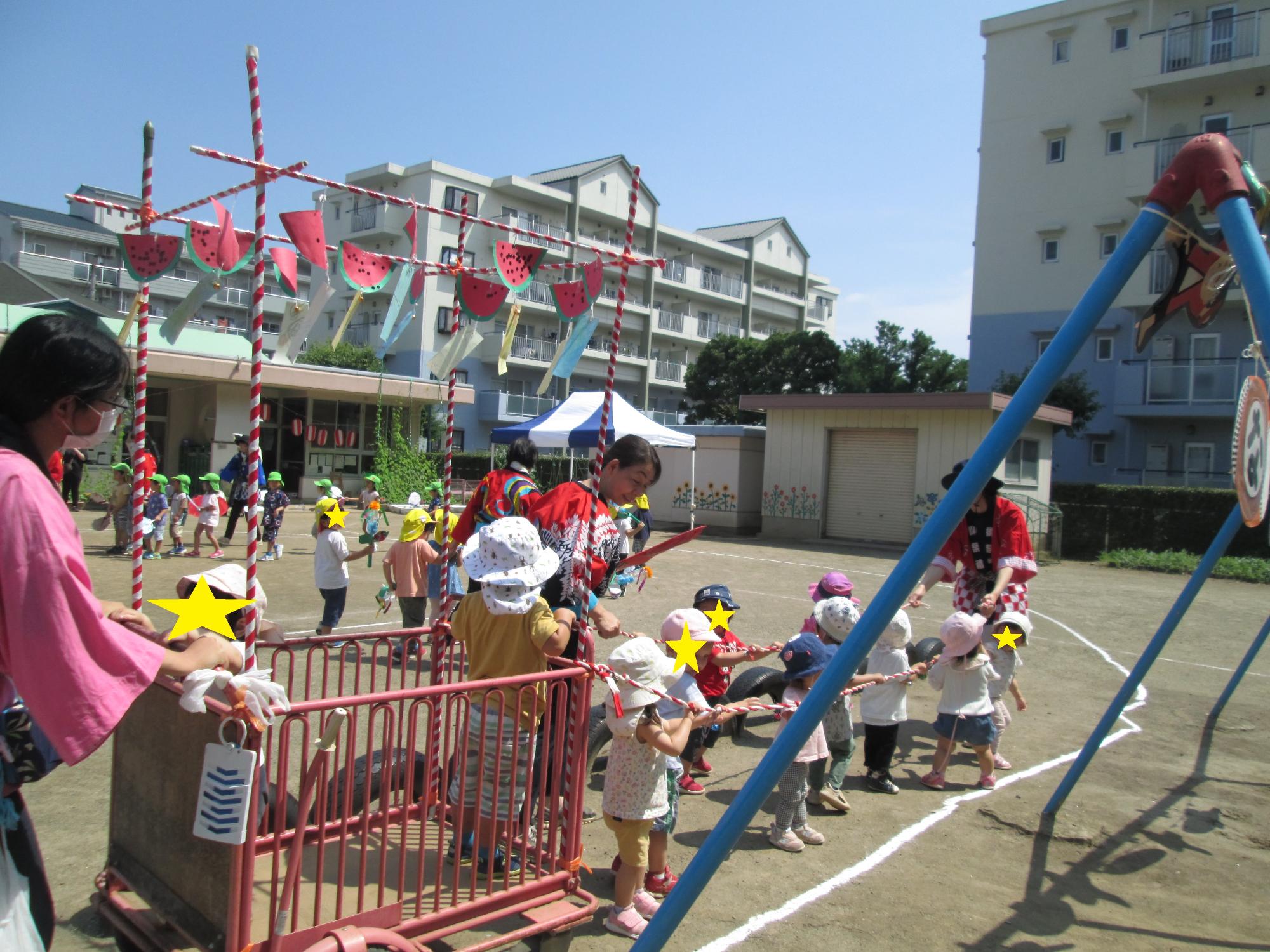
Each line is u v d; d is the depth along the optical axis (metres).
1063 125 28.25
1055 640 10.17
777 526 22.06
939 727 5.29
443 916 2.86
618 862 3.90
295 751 4.85
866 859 4.25
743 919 3.62
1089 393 25.09
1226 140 2.69
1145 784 5.42
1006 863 4.26
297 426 23.89
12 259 31.62
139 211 3.36
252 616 2.57
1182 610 4.54
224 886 2.34
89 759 5.13
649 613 10.52
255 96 2.69
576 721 3.29
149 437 24.39
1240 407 3.03
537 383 41.25
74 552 1.79
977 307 29.88
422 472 24.86
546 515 3.76
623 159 44.34
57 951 3.15
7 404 1.88
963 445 19.42
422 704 4.15
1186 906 3.88
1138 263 2.59
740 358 41.34
